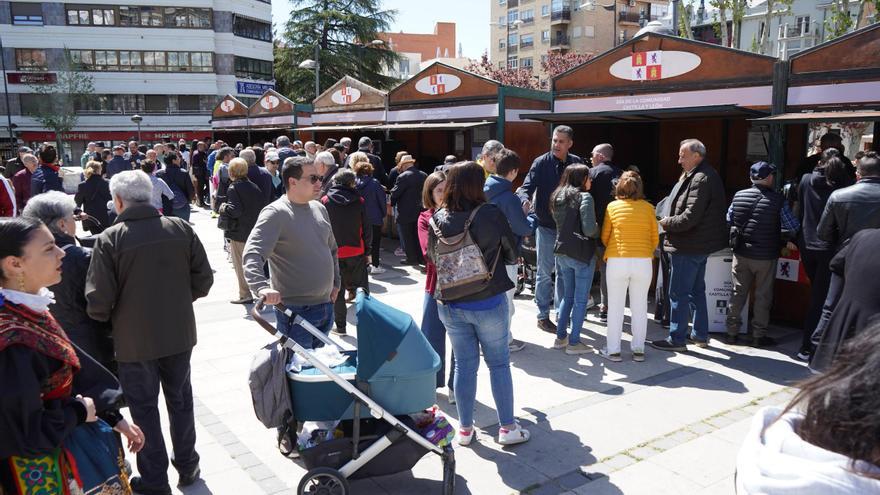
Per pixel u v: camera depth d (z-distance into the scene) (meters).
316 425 3.67
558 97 9.33
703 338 5.98
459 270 3.82
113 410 2.53
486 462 3.95
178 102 46.22
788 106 6.96
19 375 2.02
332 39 43.84
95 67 44.88
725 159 10.87
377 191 9.29
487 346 4.01
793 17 43.56
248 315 7.23
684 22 19.94
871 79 6.33
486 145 5.69
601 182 6.23
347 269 6.62
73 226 3.50
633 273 5.47
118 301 3.33
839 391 1.13
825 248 5.38
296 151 11.55
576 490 3.63
